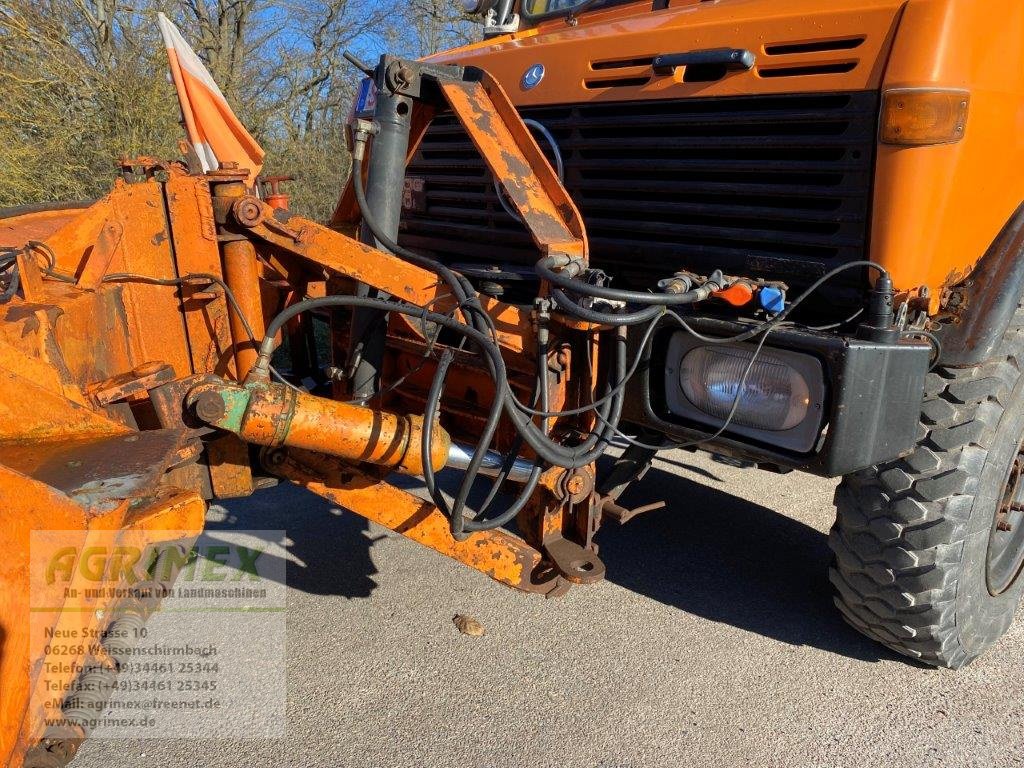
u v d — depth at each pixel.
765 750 2.48
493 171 2.53
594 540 3.85
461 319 2.52
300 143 12.56
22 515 1.60
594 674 2.84
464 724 2.58
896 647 2.87
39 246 2.12
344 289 2.72
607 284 2.33
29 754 1.66
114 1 10.34
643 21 3.17
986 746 2.51
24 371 1.84
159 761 2.41
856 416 2.19
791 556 3.74
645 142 2.85
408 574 3.52
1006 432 2.68
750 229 2.65
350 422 2.21
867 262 2.28
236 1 13.58
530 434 2.17
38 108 8.97
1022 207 2.81
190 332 2.37
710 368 2.44
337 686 2.76
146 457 1.77
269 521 4.02
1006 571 3.06
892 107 2.28
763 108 2.57
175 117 9.45
